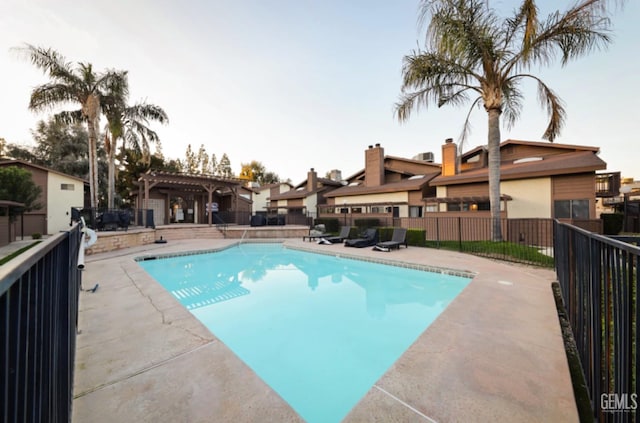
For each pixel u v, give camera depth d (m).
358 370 3.24
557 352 2.73
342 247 10.98
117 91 13.27
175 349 2.87
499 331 3.21
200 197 21.30
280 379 3.07
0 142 23.39
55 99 12.52
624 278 1.40
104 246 9.57
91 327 3.41
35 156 23.53
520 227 11.91
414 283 6.97
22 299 0.96
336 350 3.72
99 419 1.88
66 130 23.50
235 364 2.59
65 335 1.79
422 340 3.00
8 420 0.80
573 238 3.12
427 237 14.41
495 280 5.54
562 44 8.66
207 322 4.66
